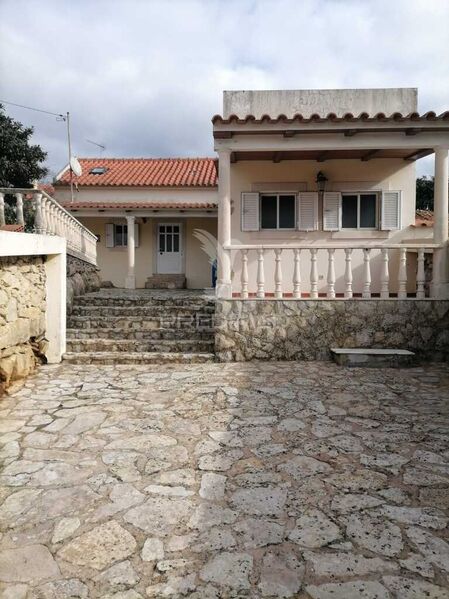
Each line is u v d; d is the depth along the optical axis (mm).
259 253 7055
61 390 5492
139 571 2260
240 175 8805
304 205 8781
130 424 4316
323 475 3254
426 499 2914
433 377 6047
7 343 5539
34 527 2643
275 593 2102
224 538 2518
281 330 7059
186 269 15484
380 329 7051
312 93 8688
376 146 6945
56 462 3492
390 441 3873
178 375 6199
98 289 11570
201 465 3432
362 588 2121
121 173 16484
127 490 3059
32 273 6352
